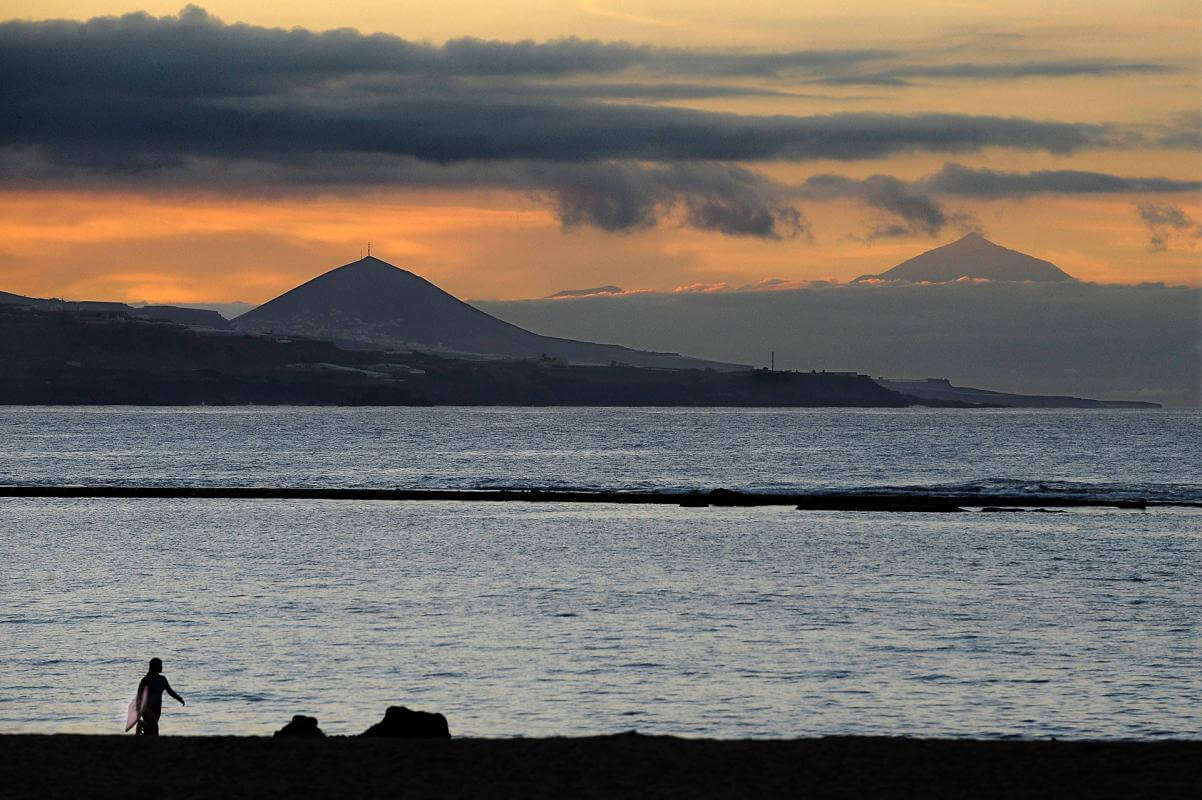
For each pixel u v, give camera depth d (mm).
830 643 167375
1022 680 145250
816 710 131250
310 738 84375
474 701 134375
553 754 77875
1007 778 72375
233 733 121625
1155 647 165750
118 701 133750
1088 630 179000
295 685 141500
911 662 154875
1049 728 124812
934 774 73312
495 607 199125
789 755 77500
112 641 167500
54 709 130500
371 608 197875
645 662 154125
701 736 121125
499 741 81562
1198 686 142750
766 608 198750
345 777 73000
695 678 145375
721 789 70688
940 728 124688
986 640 170250
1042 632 176750
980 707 132875
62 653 159000
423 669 149875
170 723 125312
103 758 76938
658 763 75625
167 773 73625
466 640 169125
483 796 69625
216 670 149250
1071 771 73500
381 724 90062
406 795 69750
